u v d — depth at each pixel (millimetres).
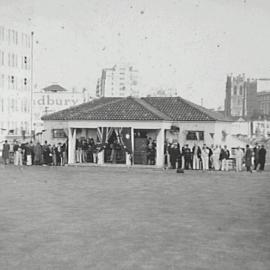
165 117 51844
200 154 49094
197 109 55594
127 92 166500
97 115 51656
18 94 93875
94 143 52688
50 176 39781
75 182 35531
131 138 50562
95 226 19234
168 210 23344
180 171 44344
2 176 39531
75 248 15734
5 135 86875
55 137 55812
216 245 16359
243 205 25188
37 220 20391
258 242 16859
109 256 14820
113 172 43969
